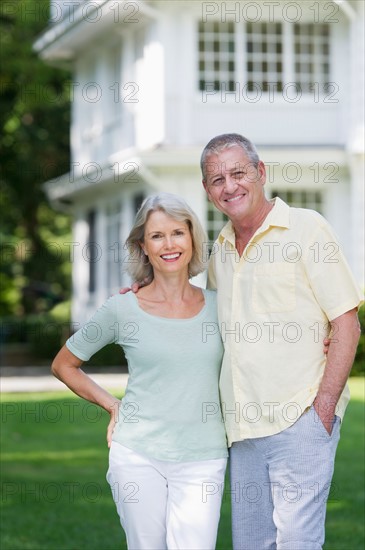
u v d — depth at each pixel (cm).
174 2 1866
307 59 1881
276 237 443
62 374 465
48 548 644
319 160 1831
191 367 439
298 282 439
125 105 2011
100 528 697
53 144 3119
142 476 435
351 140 1809
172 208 444
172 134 1866
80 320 2389
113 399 461
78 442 1044
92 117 2247
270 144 1869
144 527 436
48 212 3550
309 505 431
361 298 438
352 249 1839
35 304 3397
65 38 2191
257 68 1875
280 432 434
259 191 453
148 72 1914
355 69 1800
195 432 436
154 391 439
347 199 1866
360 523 689
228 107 1872
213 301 460
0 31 2806
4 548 644
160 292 452
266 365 438
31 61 2788
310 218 442
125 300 450
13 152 3127
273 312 439
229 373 445
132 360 444
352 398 1216
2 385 1647
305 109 1880
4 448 1015
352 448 933
